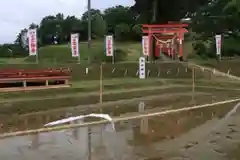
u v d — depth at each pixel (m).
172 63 31.50
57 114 12.40
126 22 58.31
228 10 40.84
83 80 22.88
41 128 10.23
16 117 11.71
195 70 29.77
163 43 36.31
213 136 9.63
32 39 26.47
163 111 13.48
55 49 42.12
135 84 21.81
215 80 26.20
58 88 17.92
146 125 10.95
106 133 9.85
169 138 9.38
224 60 35.78
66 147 8.42
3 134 9.44
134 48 48.62
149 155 7.82
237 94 19.25
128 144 8.73
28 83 18.36
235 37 43.00
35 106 13.55
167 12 48.38
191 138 9.39
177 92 19.84
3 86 17.39
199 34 46.34
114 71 27.00
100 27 54.09
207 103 15.66
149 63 30.86
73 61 36.06
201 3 47.94
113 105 14.67
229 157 7.70
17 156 7.70
